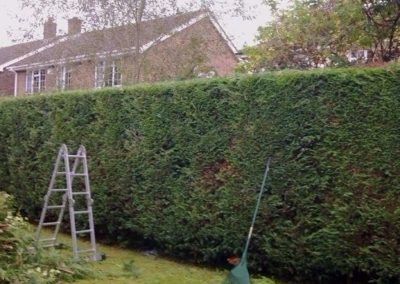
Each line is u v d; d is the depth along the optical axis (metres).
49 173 10.20
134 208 8.65
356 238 6.20
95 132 9.26
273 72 7.02
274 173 6.81
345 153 6.26
